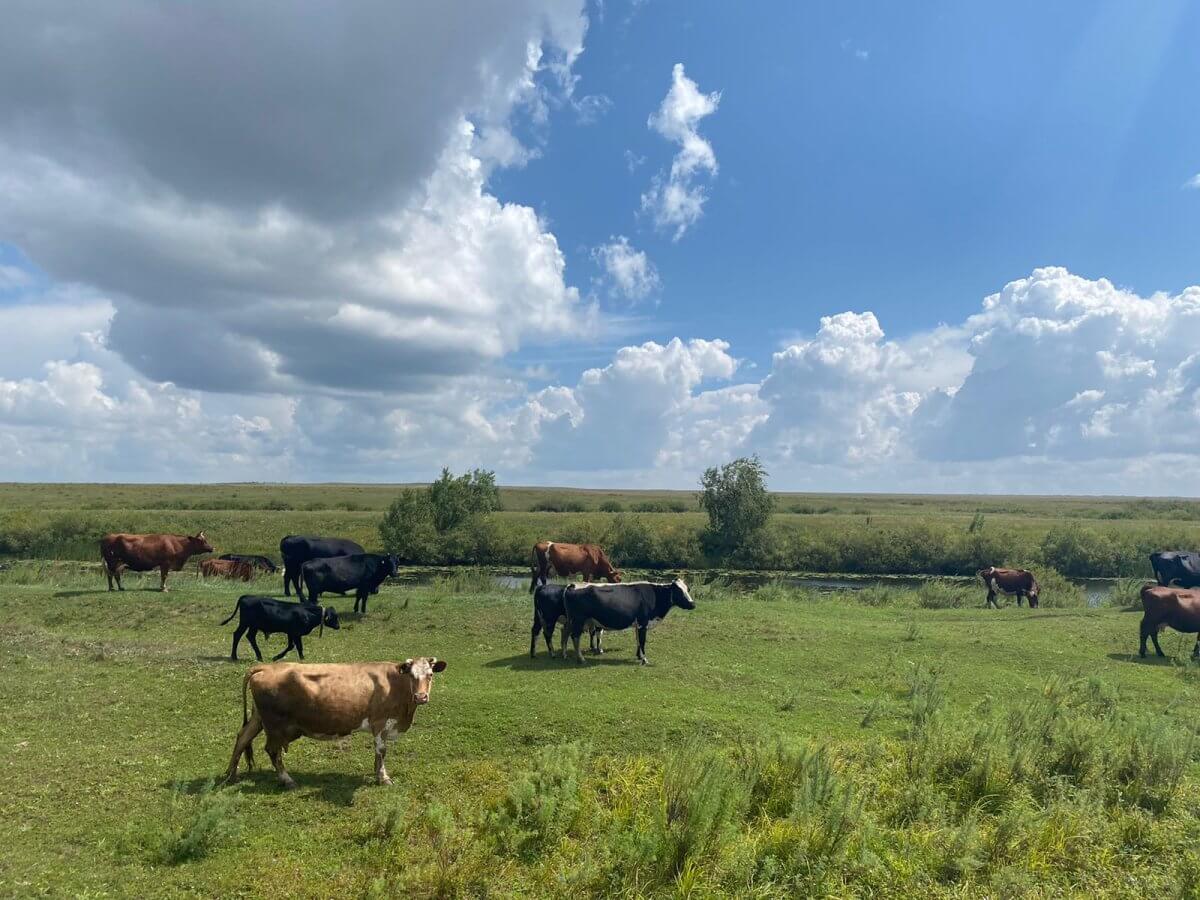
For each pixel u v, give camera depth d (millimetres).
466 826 8328
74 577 27094
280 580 27938
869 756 10539
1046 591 30688
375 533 47000
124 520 46625
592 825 8383
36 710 11477
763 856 7836
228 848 7656
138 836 7727
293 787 9086
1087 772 9930
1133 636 19609
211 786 8672
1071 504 105312
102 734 10656
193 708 11781
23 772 9211
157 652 15008
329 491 98312
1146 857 8172
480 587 27062
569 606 15562
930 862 7883
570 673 14688
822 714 12672
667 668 15219
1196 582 25188
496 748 10469
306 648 16453
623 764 10008
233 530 46969
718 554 46625
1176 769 9641
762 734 11039
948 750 10195
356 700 9133
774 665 15906
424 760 10094
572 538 45906
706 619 20484
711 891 7223
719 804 8164
